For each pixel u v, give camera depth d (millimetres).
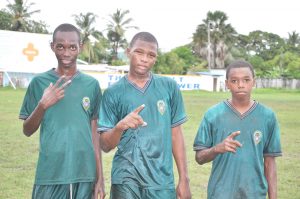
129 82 3293
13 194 5449
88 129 3492
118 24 65000
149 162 3184
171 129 3398
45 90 3256
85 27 60188
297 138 10766
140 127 3201
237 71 3395
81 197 3451
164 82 3361
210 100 25750
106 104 3303
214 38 63625
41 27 58344
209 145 3529
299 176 6684
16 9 55438
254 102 3516
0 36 34250
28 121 3361
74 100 3455
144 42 3219
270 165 3543
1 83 34906
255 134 3426
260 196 3406
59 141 3387
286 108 21375
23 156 7652
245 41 78188
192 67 56844
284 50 72562
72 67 3504
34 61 35312
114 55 64875
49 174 3387
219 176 3420
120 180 3180
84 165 3451
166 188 3215
